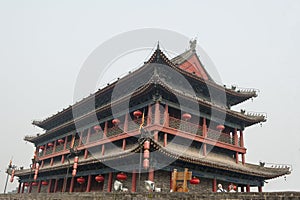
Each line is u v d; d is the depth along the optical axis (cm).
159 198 1858
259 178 3788
